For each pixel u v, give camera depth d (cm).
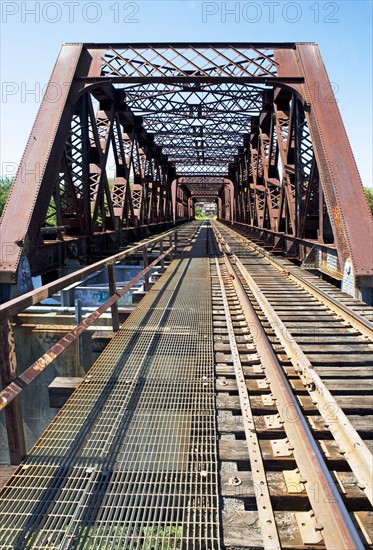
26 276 876
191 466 318
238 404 414
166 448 343
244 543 246
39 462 324
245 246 2069
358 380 479
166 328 658
